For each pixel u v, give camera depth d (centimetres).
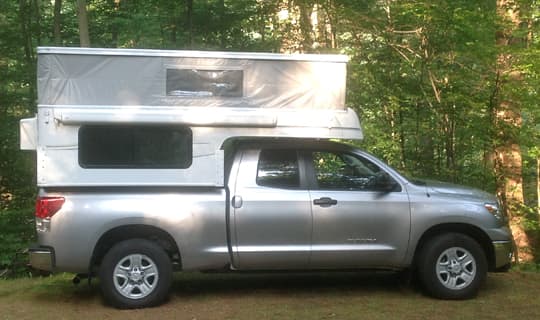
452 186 669
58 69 596
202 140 611
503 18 895
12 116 1191
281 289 693
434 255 638
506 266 659
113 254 600
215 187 614
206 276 766
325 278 753
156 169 604
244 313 592
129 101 604
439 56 951
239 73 619
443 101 944
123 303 602
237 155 633
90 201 592
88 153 596
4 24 1257
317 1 1055
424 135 1020
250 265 618
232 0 1262
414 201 638
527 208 1016
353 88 1044
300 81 627
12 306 630
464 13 858
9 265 962
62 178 589
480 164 1038
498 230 651
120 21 1329
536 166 1227
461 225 649
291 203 619
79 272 595
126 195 599
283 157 639
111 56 602
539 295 662
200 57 612
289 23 1191
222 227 610
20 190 1166
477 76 919
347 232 627
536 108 923
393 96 995
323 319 571
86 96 599
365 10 1030
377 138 1043
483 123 929
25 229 1024
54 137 591
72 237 585
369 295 664
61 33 1348
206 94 614
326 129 624
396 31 988
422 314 586
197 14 1272
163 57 608
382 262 635
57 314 595
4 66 1209
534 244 1042
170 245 620
